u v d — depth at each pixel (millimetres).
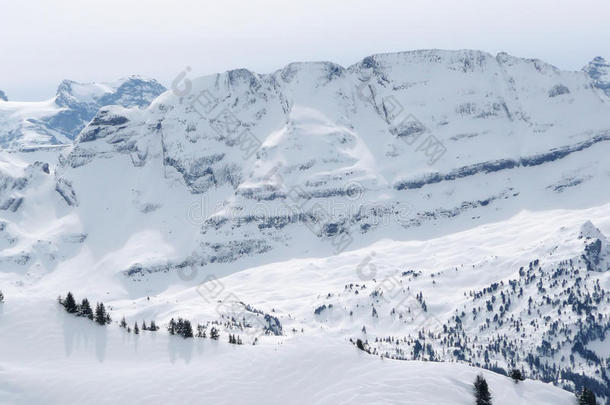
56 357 177000
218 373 171625
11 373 165250
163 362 179000
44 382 163500
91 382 165250
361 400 158250
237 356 181250
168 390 163125
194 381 167500
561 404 172125
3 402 154875
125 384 164875
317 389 166125
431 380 168750
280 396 163375
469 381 171250
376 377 169625
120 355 182250
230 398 161000
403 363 179875
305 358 178625
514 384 177125
